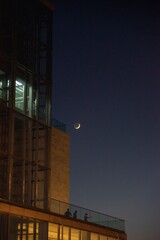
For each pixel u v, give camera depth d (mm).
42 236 42406
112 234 53656
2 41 41219
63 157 53719
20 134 41688
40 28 45719
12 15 42281
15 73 41625
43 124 44625
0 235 37719
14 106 41000
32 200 41844
